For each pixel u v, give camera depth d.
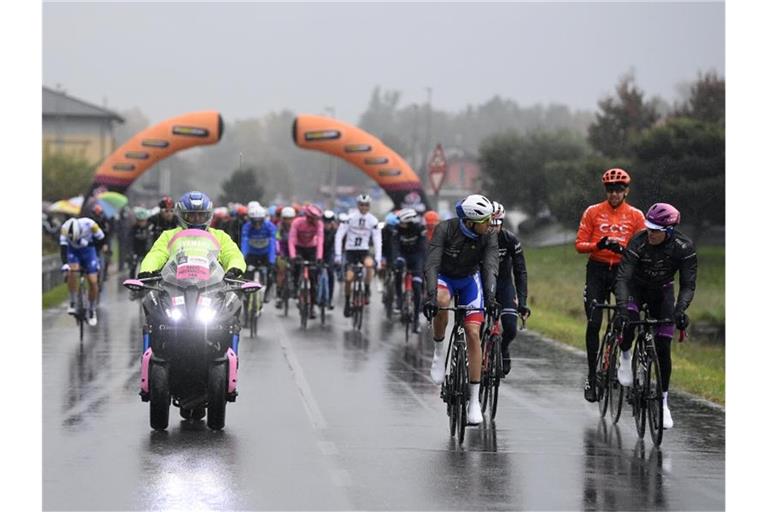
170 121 98.81
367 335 50.72
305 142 100.06
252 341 47.47
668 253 26.56
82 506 19.64
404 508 19.89
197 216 27.41
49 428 26.95
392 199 100.88
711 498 21.03
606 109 149.62
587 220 29.38
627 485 22.03
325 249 57.25
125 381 35.06
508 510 19.94
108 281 82.94
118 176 98.38
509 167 156.62
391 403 31.66
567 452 25.22
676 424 29.06
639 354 27.08
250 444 25.33
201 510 19.45
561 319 62.06
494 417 29.67
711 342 62.25
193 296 25.89
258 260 54.03
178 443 25.27
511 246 29.86
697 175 101.44
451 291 27.09
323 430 27.28
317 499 20.38
